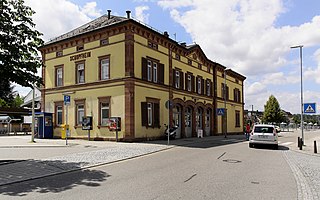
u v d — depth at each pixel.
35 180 9.43
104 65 26.03
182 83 32.16
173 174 10.27
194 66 35.38
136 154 15.94
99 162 13.02
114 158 14.28
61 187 8.33
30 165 11.96
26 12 12.89
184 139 28.83
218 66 41.88
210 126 39.78
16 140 26.30
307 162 14.10
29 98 45.38
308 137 38.84
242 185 8.65
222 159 14.38
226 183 8.87
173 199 6.98
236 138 33.59
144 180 9.22
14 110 37.12
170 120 29.08
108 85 25.28
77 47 28.03
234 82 48.94
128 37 24.31
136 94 24.53
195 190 7.91
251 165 12.61
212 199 7.04
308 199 7.22
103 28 25.55
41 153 15.99
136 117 24.41
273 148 21.12
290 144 25.48
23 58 12.98
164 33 30.95
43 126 28.95
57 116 29.47
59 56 29.58
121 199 6.95
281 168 12.04
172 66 30.22
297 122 105.94
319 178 10.05
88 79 26.94
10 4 12.58
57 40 29.73
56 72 29.86
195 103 35.00
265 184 8.87
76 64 28.03
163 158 14.71
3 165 11.95
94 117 26.06
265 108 74.50
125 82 24.12
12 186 8.55
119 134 24.22
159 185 8.49
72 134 27.69
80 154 15.57
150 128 26.11
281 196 7.48
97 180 9.28
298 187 8.55
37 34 13.20
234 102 48.25
